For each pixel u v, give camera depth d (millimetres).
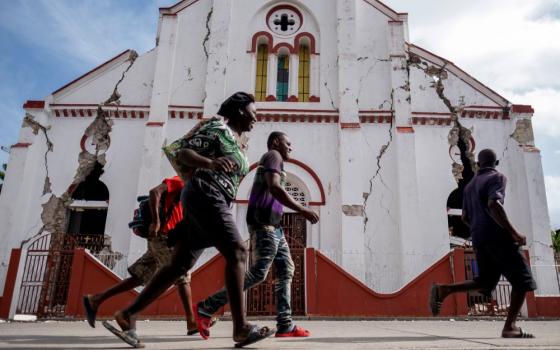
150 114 13812
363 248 12406
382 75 14523
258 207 4133
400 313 9281
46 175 13461
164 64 14414
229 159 2865
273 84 14547
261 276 4023
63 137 13852
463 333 4574
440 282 9500
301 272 9570
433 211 13188
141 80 14562
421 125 14016
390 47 14578
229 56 14680
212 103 13867
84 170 13602
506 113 14062
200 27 15133
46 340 3465
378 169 13523
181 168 3148
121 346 2936
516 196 13367
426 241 12898
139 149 13781
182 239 3008
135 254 12289
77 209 13820
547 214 12805
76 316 8984
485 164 4516
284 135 4504
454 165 13633
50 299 9352
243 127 3514
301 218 13266
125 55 14719
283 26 15375
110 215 13062
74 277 9211
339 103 13938
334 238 12828
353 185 13016
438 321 8422
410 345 2941
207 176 2873
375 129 13930
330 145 13766
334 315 9203
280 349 2648
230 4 15062
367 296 9359
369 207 13156
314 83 14617
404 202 12883
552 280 12047
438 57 14531
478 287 4383
